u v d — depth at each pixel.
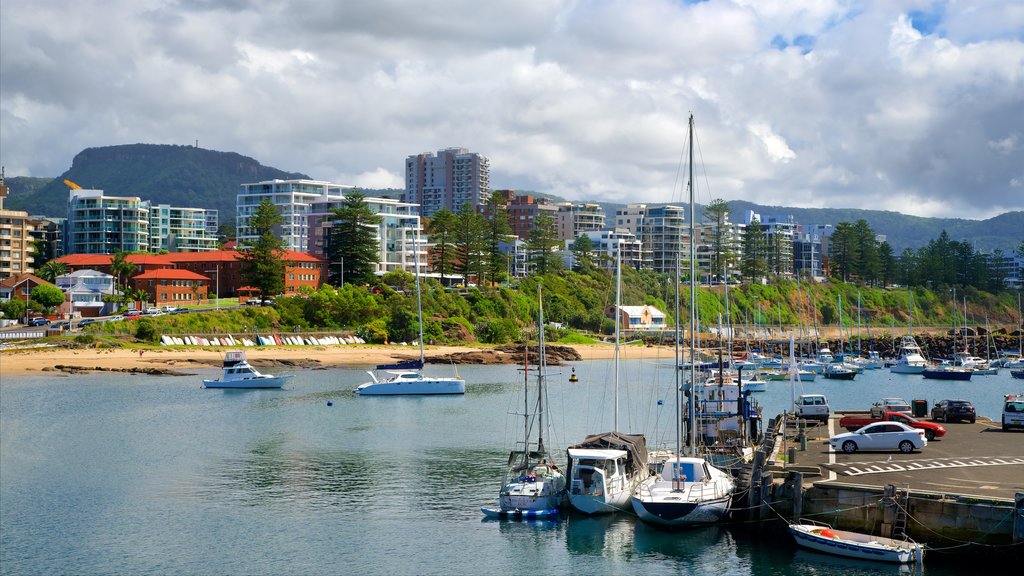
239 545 60.78
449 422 112.44
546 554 57.94
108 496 73.56
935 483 56.03
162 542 61.47
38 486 76.75
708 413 78.44
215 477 80.00
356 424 110.88
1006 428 80.44
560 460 84.62
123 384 152.38
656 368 179.62
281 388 150.50
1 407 123.19
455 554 58.41
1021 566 48.91
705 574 53.12
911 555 49.97
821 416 90.81
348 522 65.62
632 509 66.62
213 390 146.38
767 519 58.06
